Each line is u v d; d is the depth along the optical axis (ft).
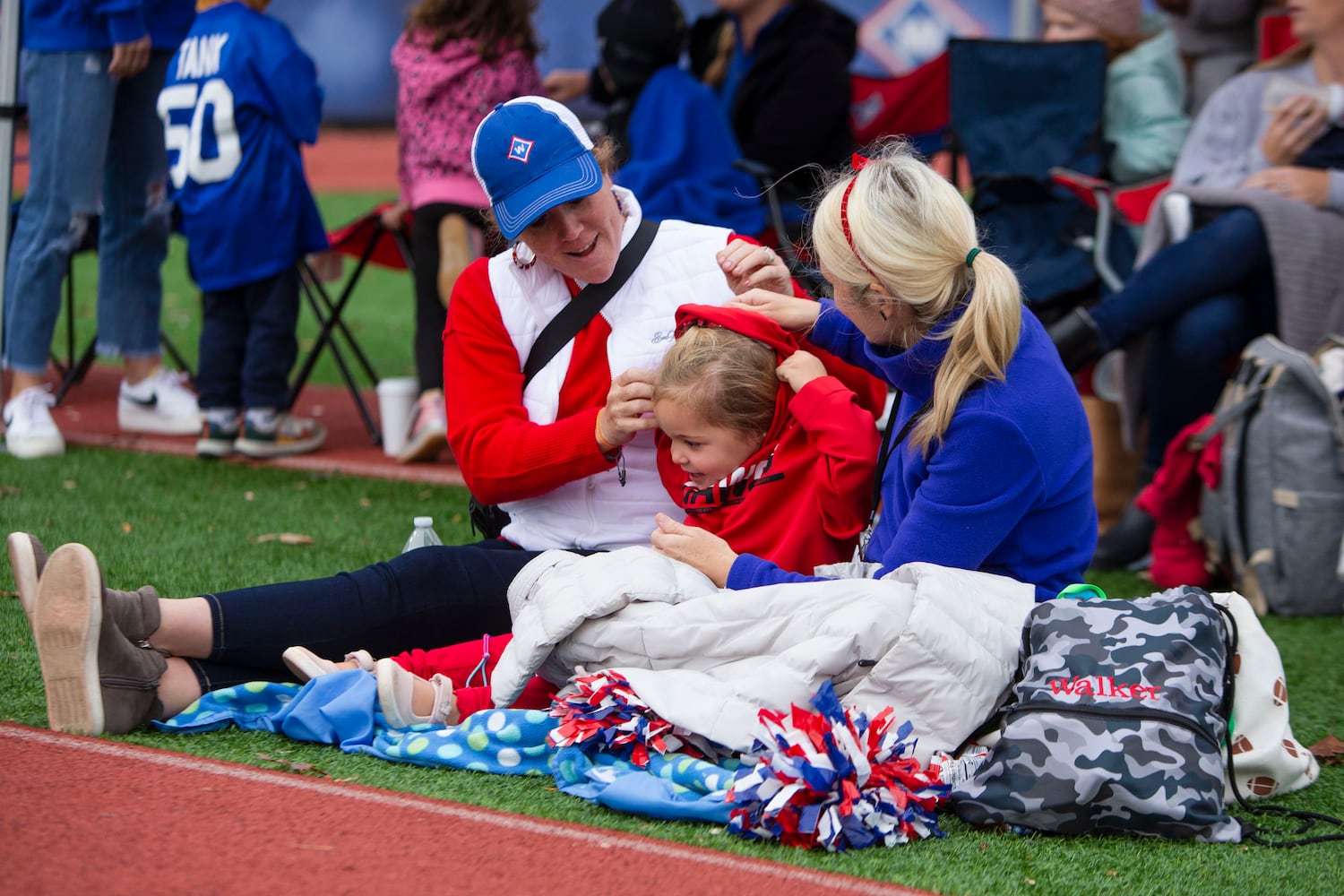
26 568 35.76
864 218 34.78
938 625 33.24
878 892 28.68
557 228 38.19
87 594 34.68
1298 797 36.04
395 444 76.74
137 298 78.69
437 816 31.63
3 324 73.15
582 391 40.45
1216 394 59.00
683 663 35.29
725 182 71.82
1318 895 29.68
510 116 38.14
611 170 40.55
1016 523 35.04
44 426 72.54
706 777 32.86
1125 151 69.72
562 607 35.99
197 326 121.29
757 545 38.40
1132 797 31.73
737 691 33.78
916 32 188.34
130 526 59.16
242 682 38.01
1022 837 32.40
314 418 86.94
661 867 29.40
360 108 297.94
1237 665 35.47
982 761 33.37
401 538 59.36
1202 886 29.94
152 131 76.02
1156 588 57.41
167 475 69.62
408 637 39.34
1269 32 70.90
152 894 27.14
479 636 40.16
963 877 29.94
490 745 35.17
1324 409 53.42
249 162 70.33
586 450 38.75
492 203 38.60
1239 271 58.34
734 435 38.04
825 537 37.99
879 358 36.24
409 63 71.97
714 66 82.12
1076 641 33.68
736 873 29.30
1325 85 63.26
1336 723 42.11
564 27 216.13
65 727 35.73
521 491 39.81
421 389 74.02
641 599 35.88
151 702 36.52
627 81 74.13
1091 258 64.90
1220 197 59.16
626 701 34.30
